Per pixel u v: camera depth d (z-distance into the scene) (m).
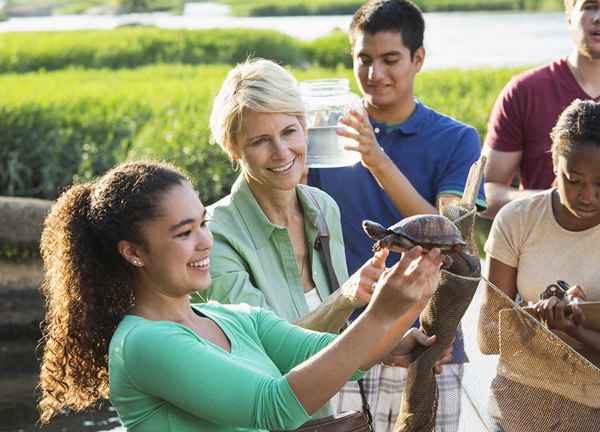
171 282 2.29
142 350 2.17
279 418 2.11
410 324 2.44
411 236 2.15
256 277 2.88
